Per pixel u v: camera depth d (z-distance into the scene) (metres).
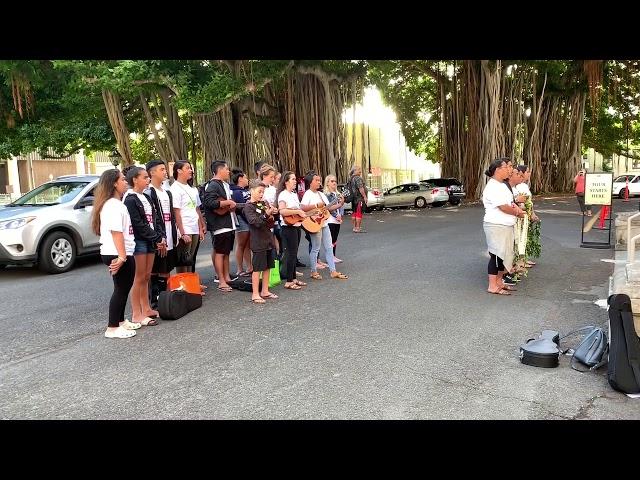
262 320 5.98
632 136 38.59
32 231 8.91
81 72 16.59
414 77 32.59
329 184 9.46
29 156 39.16
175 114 21.39
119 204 5.25
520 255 7.78
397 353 4.83
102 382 4.27
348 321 5.89
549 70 28.30
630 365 3.90
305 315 6.16
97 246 10.09
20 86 17.36
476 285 7.62
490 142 25.86
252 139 22.61
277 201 7.54
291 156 22.53
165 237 6.26
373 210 25.00
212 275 8.70
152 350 5.02
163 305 5.97
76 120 21.25
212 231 7.45
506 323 5.73
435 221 17.83
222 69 19.69
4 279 8.93
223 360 4.72
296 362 4.64
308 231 7.98
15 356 4.94
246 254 8.57
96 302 7.11
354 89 23.86
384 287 7.59
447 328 5.58
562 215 18.48
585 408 3.71
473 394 3.95
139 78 17.17
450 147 28.56
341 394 3.96
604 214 13.73
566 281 7.78
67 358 4.85
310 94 22.56
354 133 24.22
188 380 4.28
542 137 30.86
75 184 10.36
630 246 5.23
